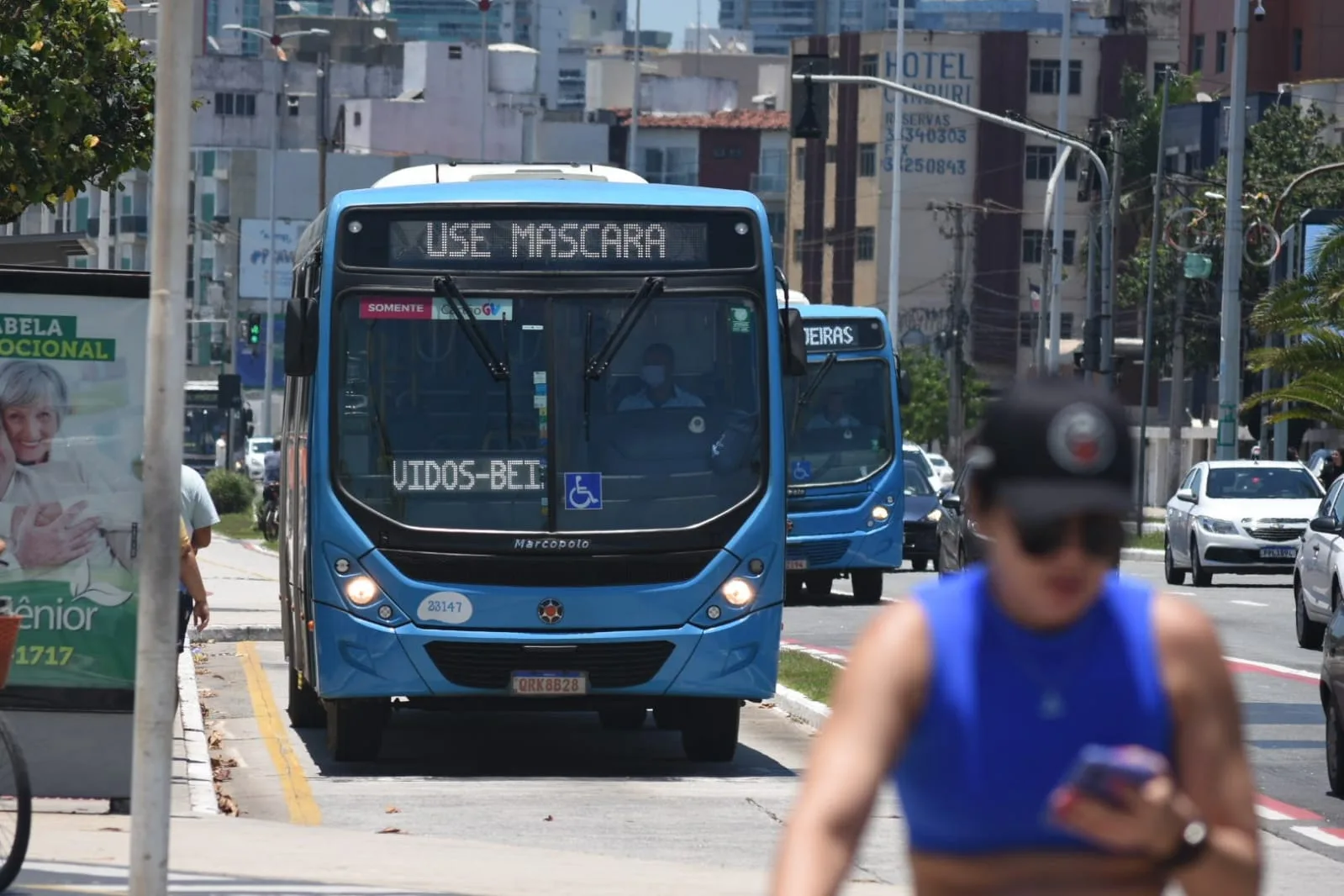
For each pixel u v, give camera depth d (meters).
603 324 37.97
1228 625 70.38
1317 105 198.62
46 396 31.11
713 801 34.88
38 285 31.05
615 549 37.19
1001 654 9.36
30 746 31.00
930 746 9.38
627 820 32.75
